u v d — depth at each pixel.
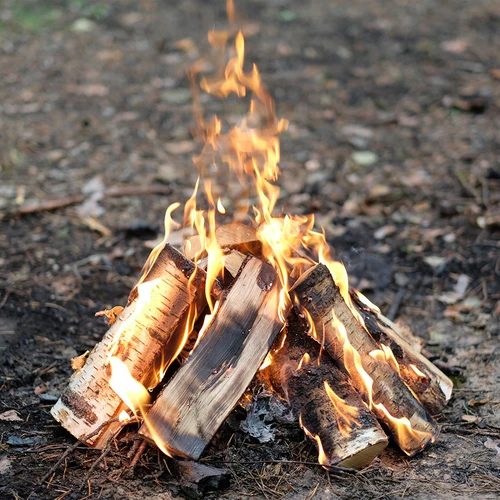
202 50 9.31
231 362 3.34
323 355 3.48
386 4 10.89
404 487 3.33
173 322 3.46
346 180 6.63
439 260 5.41
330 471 3.36
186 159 6.99
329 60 9.14
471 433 3.71
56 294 4.97
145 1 10.79
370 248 5.62
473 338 4.57
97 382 3.47
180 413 3.26
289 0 11.02
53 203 6.12
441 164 6.85
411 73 8.79
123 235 5.77
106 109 7.91
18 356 4.30
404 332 4.14
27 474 3.35
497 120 7.66
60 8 10.39
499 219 5.80
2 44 9.27
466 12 10.56
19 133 7.36
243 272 3.51
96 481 3.30
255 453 3.45
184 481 3.21
